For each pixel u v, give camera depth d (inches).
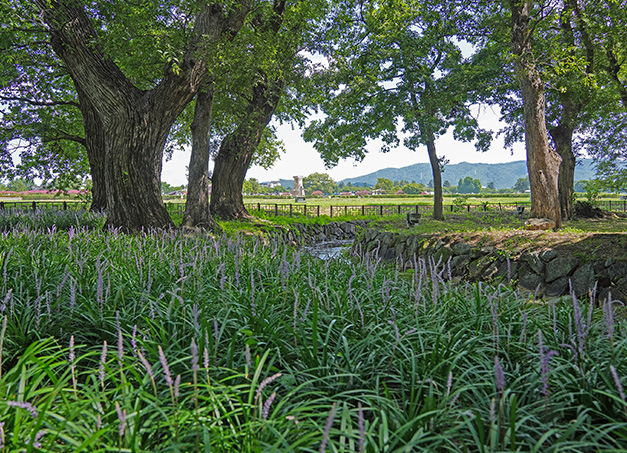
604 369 126.1
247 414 100.0
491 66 887.7
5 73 750.5
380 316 173.3
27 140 909.2
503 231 452.4
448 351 137.4
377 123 1043.3
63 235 386.6
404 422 102.2
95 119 826.8
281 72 764.6
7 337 146.9
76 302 178.9
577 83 805.2
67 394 115.8
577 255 315.6
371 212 1441.9
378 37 981.8
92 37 530.3
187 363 130.7
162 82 556.1
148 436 96.2
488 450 90.9
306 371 126.3
